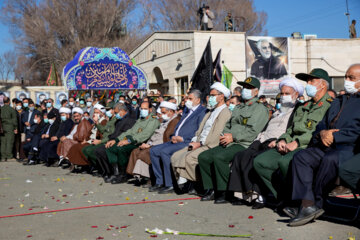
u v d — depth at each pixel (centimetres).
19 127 1317
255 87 598
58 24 3706
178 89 1983
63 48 3772
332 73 1967
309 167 445
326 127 475
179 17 4475
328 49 1961
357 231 414
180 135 702
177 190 667
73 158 924
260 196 531
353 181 416
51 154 1078
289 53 1884
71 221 495
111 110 895
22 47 3909
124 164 783
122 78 1748
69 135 1041
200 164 597
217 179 571
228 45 1805
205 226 453
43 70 4066
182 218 492
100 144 877
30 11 3806
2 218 524
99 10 3841
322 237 397
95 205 580
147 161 720
